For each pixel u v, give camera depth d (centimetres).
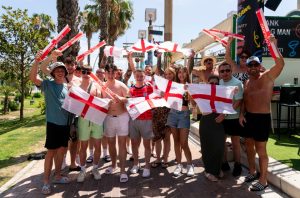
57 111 543
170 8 1266
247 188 545
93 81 605
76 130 595
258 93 517
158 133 661
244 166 665
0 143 999
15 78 2027
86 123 588
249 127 531
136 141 637
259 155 528
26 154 842
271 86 516
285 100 877
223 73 564
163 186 571
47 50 544
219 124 573
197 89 560
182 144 620
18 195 537
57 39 548
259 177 560
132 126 624
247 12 704
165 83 590
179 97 586
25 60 1969
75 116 593
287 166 574
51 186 576
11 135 1176
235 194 521
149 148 624
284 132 909
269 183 554
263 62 935
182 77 624
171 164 708
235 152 609
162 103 589
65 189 561
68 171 662
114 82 612
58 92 549
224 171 639
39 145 960
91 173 650
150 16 1470
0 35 1867
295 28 960
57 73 544
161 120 657
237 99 553
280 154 667
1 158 801
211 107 552
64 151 588
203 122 582
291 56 963
